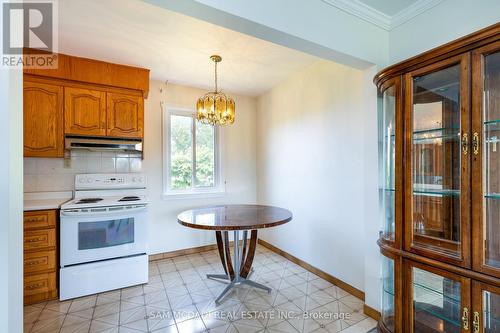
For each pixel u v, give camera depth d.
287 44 1.65
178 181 3.57
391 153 1.70
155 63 2.77
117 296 2.34
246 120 4.07
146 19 1.93
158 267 3.05
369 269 2.01
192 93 3.61
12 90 0.87
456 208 1.38
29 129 2.44
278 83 3.48
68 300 2.26
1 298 0.84
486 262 1.17
